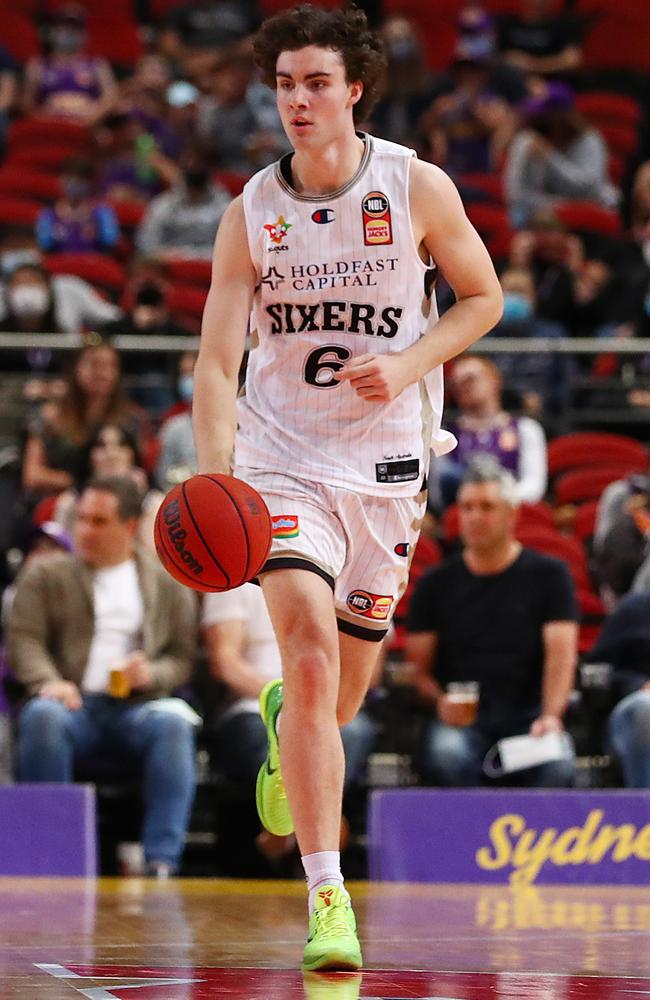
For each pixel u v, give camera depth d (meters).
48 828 15.72
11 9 47.28
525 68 45.03
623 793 15.81
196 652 17.84
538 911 12.53
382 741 18.45
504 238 35.28
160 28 48.69
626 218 39.47
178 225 34.88
